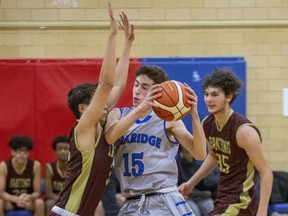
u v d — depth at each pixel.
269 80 13.58
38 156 12.83
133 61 12.98
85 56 13.22
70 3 13.15
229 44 13.52
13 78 12.80
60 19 13.15
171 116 7.19
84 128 6.88
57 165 11.91
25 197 11.59
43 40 13.13
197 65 13.15
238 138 7.86
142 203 7.51
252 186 8.04
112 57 6.84
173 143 7.69
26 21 13.09
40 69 12.85
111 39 6.89
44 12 13.11
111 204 11.37
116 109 7.60
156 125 7.59
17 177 11.75
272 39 13.63
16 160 11.71
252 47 13.58
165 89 7.20
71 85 12.91
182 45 13.40
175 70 13.09
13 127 12.80
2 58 13.04
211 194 12.16
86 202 7.05
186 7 13.39
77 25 13.15
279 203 12.33
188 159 11.95
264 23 13.58
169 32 13.38
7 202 11.60
